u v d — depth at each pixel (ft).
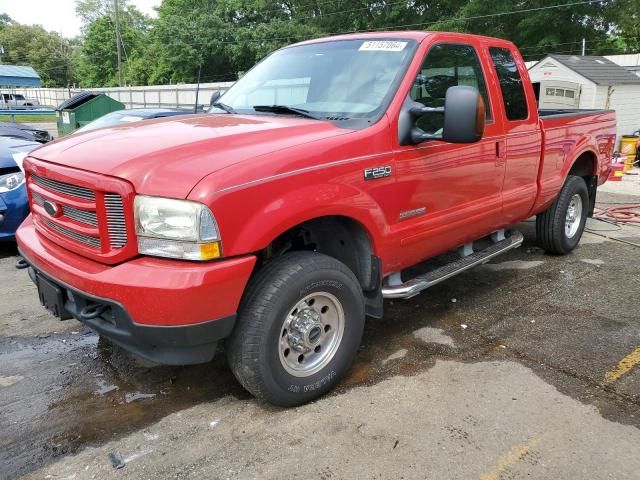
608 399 10.76
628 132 48.37
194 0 161.79
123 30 238.07
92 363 12.43
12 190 20.18
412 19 123.03
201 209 8.48
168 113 34.14
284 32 134.21
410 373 11.76
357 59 12.81
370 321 14.46
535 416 10.18
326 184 10.02
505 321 14.42
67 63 310.86
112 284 8.70
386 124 11.20
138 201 8.71
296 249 11.72
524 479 8.55
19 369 12.16
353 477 8.61
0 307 15.69
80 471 8.86
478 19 103.04
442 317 14.70
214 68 153.58
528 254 20.21
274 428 9.87
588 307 15.29
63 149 10.61
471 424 9.93
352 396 10.87
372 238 11.13
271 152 9.50
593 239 22.38
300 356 10.42
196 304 8.57
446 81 13.03
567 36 102.17
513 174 15.20
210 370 12.03
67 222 9.93
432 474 8.66
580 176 20.58
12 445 9.52
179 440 9.60
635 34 109.29
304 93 12.89
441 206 12.79
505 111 14.67
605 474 8.66
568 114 18.74
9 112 86.48
